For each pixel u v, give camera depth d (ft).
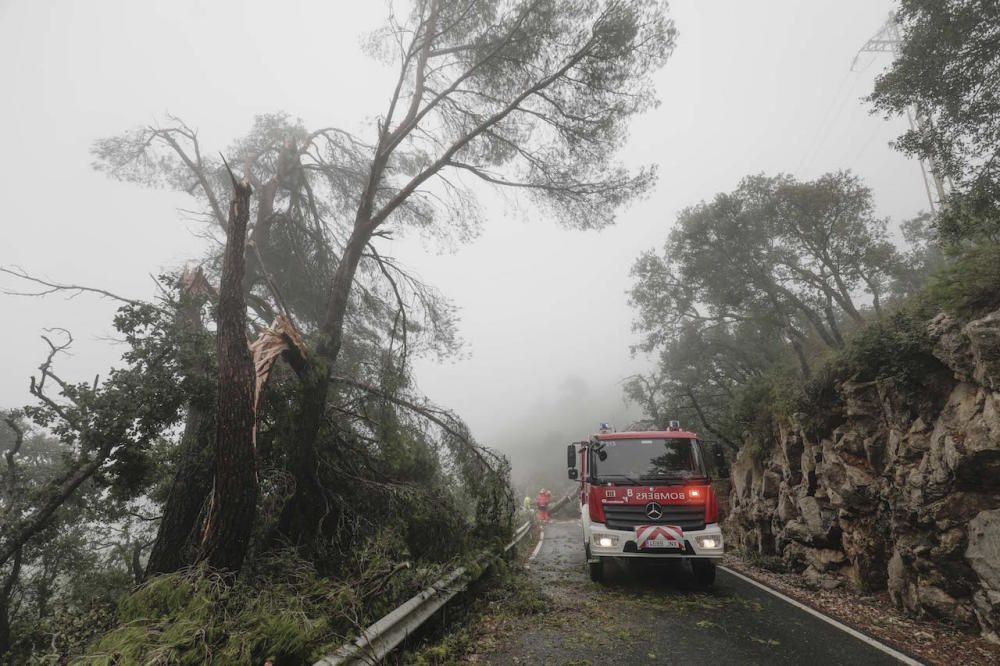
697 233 55.26
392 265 38.75
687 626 18.79
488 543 28.02
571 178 35.99
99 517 38.24
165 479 29.73
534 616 20.26
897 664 14.87
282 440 25.46
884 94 31.50
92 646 12.32
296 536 24.40
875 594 23.22
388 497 27.50
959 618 17.97
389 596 17.66
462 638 17.21
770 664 14.94
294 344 24.94
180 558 21.36
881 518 23.80
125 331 26.18
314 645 13.10
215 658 11.43
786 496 32.99
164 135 42.83
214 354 26.53
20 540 25.48
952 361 20.43
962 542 18.43
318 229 46.83
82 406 24.57
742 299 54.54
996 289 19.89
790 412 33.06
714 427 61.98
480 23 34.94
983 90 28.40
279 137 47.91
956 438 19.08
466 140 32.07
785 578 28.35
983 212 27.14
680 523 25.02
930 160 32.22
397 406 33.53
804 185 50.67
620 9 30.68
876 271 51.96
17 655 23.31
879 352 24.59
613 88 32.73
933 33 28.50
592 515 26.53
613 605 22.02
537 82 33.58
